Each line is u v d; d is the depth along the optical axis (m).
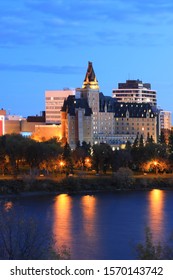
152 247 80.06
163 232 169.75
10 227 88.31
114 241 157.38
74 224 185.88
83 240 158.62
